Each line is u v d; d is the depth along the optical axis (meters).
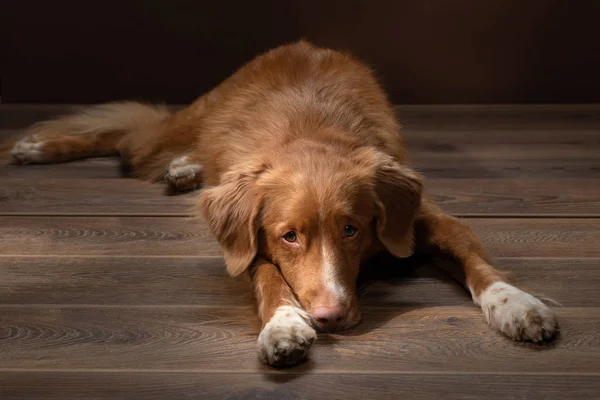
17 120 2.46
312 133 1.62
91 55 2.63
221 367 1.39
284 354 1.37
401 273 1.62
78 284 1.59
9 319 1.50
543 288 1.56
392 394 1.34
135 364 1.40
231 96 1.83
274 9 2.60
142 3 2.58
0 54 2.62
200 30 2.62
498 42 2.62
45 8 2.58
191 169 1.92
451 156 2.13
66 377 1.38
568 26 2.60
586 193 1.92
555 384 1.35
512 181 1.98
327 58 1.84
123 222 1.80
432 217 1.64
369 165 1.55
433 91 2.66
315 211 1.47
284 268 1.50
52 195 1.93
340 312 1.43
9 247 1.71
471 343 1.43
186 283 1.59
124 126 2.16
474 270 1.54
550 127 2.36
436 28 2.61
